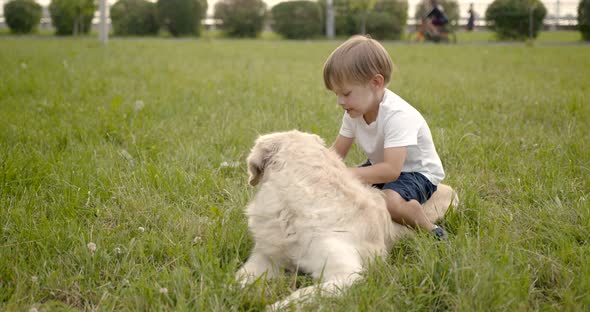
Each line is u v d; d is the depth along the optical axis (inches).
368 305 87.1
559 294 94.2
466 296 89.5
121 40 950.4
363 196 110.8
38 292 94.8
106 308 89.7
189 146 185.5
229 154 183.8
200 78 368.2
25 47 615.2
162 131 207.3
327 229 102.2
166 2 1163.9
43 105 242.1
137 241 113.4
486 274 91.6
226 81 352.8
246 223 125.0
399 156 124.8
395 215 123.6
